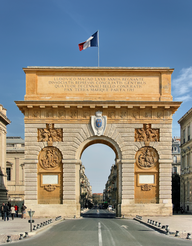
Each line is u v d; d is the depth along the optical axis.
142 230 27.38
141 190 43.97
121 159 44.19
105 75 45.69
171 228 28.00
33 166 43.75
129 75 45.78
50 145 44.06
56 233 25.45
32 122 44.38
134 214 43.00
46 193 43.75
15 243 20.98
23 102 43.84
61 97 44.97
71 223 34.09
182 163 73.69
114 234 24.36
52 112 44.66
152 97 45.06
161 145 44.38
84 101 43.81
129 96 45.16
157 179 44.22
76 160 43.81
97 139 44.69
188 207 66.75
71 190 43.28
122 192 43.59
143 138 44.47
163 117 44.72
